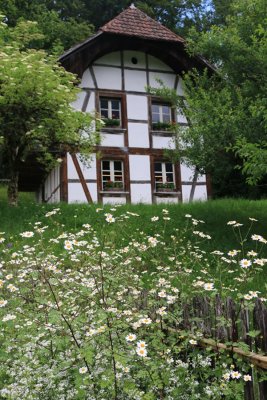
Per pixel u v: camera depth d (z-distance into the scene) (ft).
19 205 41.29
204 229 36.04
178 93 61.93
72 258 17.06
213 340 11.74
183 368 10.84
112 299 12.37
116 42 58.44
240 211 42.83
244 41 37.14
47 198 63.72
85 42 55.83
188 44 39.99
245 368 10.57
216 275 22.24
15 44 45.57
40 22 100.58
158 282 14.75
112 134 57.41
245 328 10.90
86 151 48.11
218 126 36.14
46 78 40.52
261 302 10.54
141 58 60.90
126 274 14.84
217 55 37.11
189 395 10.65
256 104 31.81
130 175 57.41
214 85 42.09
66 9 122.31
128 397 10.27
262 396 10.19
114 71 59.31
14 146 44.24
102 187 55.83
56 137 44.83
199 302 12.60
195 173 56.24
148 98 60.03
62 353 11.61
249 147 28.66
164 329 13.34
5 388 11.17
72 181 54.54
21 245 28.63
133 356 10.80
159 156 58.90
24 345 11.73
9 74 39.52
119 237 28.84
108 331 10.34
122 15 60.85
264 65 35.47
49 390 10.80
